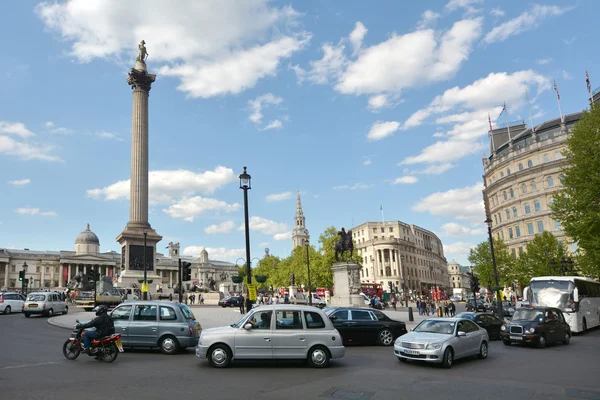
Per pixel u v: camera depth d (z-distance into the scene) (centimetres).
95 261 16375
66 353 1581
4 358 1565
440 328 1720
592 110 3859
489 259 8262
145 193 6500
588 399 1079
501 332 2355
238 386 1180
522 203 9319
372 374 1394
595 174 3519
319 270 8956
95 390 1091
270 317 1515
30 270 15888
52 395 1027
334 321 2192
